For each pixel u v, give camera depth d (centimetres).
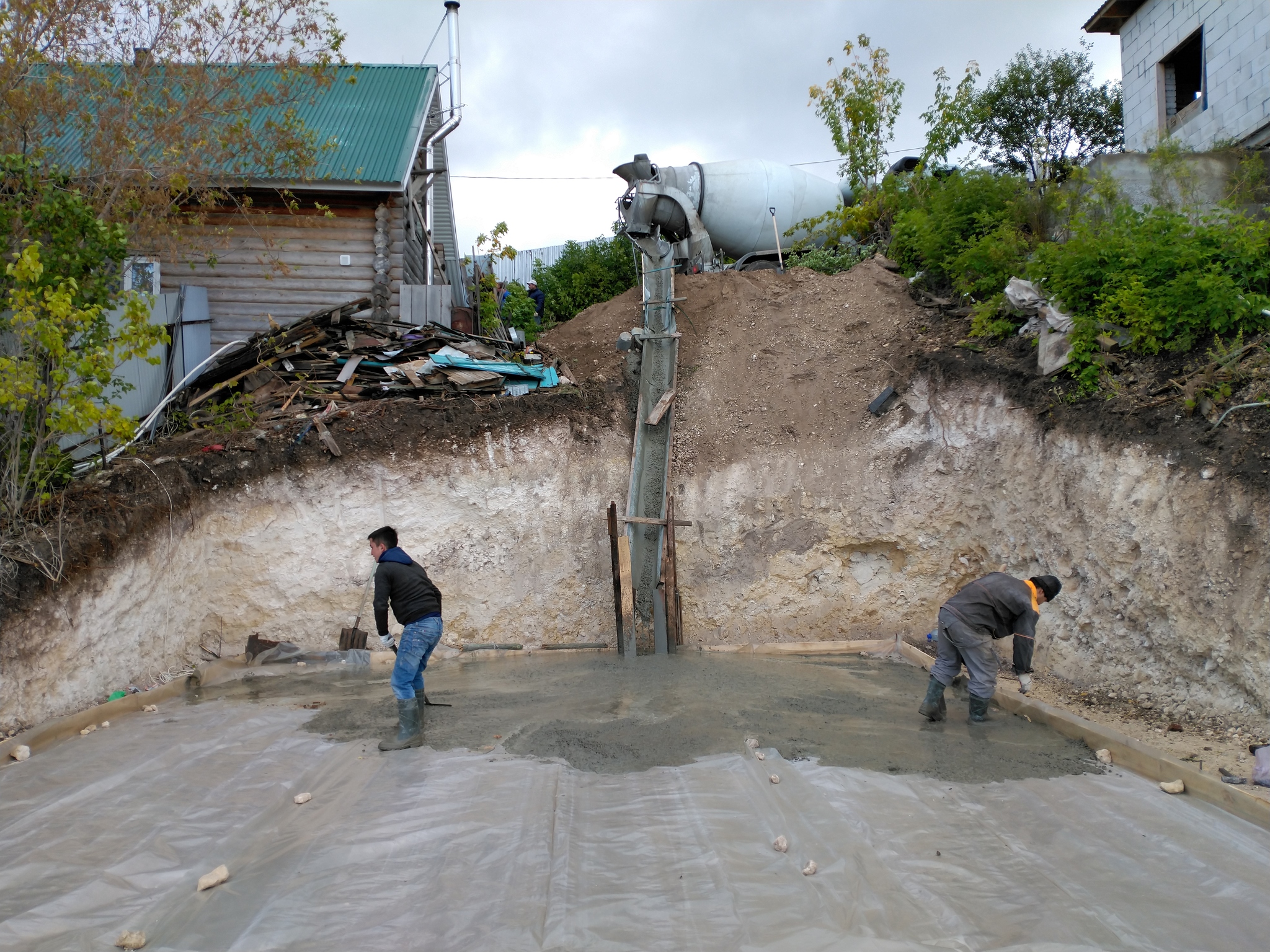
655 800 516
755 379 1145
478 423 1030
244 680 877
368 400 1063
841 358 1136
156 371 1070
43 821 486
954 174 1255
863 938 362
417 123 1461
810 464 1053
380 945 367
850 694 784
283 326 1243
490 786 541
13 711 638
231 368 1105
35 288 771
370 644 963
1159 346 788
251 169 1127
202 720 704
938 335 1096
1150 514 705
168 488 881
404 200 1338
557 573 1022
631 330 1238
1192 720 636
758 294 1280
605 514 1048
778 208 1555
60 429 706
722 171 1528
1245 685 602
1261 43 1159
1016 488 902
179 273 1304
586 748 622
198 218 1066
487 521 1012
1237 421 670
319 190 1287
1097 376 820
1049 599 693
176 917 388
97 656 739
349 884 417
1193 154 1066
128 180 972
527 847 448
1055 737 645
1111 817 482
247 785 550
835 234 1544
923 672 878
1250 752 566
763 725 677
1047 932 363
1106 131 2017
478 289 1541
